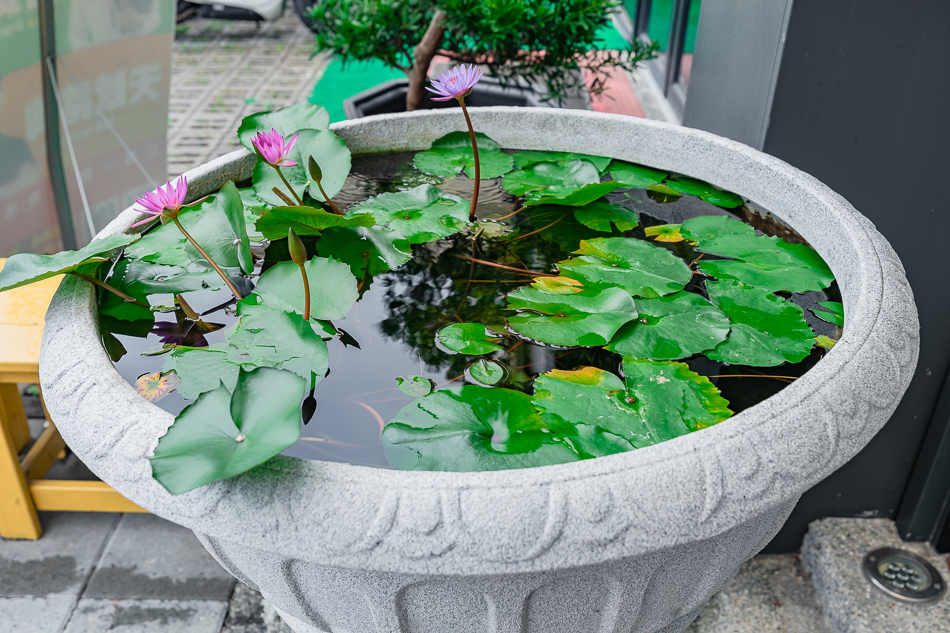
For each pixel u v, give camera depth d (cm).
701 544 67
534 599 66
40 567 159
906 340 74
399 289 99
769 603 152
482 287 99
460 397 76
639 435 71
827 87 121
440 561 54
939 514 147
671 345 84
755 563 161
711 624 148
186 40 552
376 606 67
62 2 198
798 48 118
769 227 110
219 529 57
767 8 124
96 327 79
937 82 117
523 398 76
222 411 62
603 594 67
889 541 154
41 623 147
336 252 103
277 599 77
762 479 59
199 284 94
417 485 55
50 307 80
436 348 87
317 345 82
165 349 84
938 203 127
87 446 63
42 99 204
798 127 125
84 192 230
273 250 105
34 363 135
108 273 96
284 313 87
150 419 63
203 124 393
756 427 61
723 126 150
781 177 108
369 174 129
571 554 54
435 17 230
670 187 121
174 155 356
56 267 82
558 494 55
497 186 127
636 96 355
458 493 54
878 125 123
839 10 114
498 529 53
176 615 149
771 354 83
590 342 84
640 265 100
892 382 70
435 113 133
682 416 73
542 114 132
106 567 159
